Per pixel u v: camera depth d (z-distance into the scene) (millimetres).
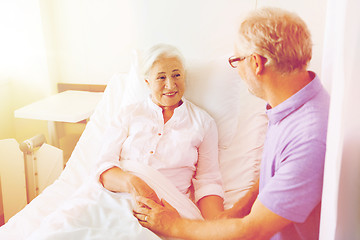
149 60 1287
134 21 1791
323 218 647
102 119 1598
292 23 774
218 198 1245
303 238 844
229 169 1416
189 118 1368
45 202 1271
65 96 1899
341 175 661
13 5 1826
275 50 763
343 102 588
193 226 942
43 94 2002
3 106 1979
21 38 1892
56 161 1670
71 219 1049
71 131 2043
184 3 1682
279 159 811
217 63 1469
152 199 1104
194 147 1336
